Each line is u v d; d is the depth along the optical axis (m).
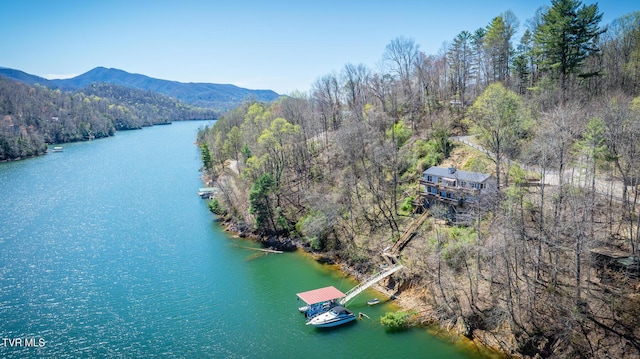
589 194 56.47
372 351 54.25
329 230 87.88
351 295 66.12
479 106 88.25
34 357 54.75
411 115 114.56
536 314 52.44
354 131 106.38
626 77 92.56
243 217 105.69
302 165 118.50
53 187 155.12
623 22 112.44
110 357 54.88
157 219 114.81
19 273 80.69
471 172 77.25
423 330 57.75
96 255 89.50
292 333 59.22
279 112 161.62
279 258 86.38
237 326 61.44
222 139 180.25
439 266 58.62
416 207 83.62
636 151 60.47
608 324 47.44
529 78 114.69
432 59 137.75
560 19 84.44
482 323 55.62
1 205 130.25
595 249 53.59
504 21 121.75
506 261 52.38
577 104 77.44
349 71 147.88
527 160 77.12
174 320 63.44
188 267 82.94
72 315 65.31
